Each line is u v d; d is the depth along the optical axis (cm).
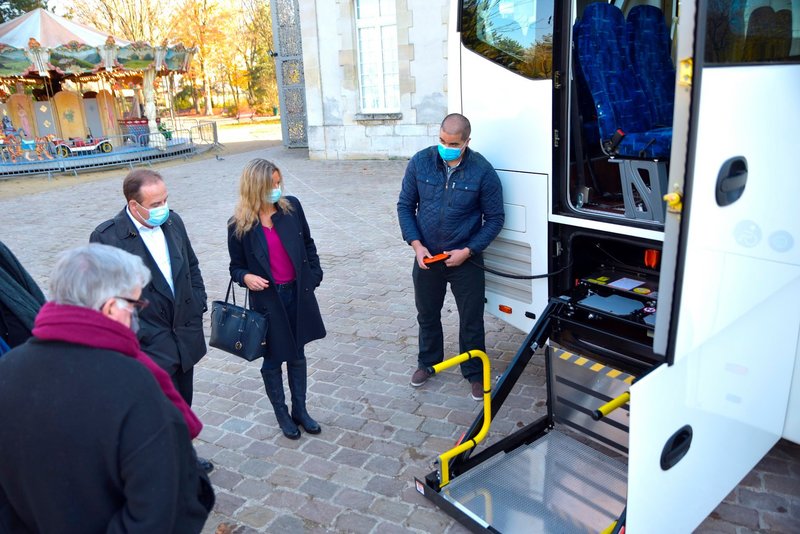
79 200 1295
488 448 331
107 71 1852
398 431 375
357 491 322
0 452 158
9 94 1922
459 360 309
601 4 344
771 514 286
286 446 367
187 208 1122
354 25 1500
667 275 207
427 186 372
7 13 2766
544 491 303
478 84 370
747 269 234
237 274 344
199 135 2492
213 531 298
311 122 1630
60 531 159
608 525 276
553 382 335
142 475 154
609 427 313
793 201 243
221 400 426
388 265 710
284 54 1902
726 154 205
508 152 361
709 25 187
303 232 358
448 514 297
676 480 241
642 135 307
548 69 327
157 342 299
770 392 277
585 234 328
